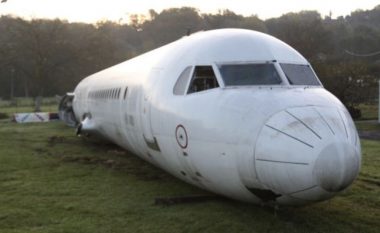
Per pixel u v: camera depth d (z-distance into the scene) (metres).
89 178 11.07
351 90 35.19
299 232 6.94
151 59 9.94
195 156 7.00
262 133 5.91
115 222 7.57
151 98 8.67
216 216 7.61
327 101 6.51
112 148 16.48
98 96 14.73
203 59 7.65
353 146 5.78
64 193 9.58
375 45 84.00
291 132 5.73
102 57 65.44
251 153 5.95
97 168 12.41
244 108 6.38
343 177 5.53
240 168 6.14
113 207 8.43
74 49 59.00
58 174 11.61
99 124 14.66
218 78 7.20
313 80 7.61
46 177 11.24
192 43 8.27
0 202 8.89
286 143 5.67
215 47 7.68
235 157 6.19
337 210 8.27
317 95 6.68
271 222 7.31
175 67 8.24
